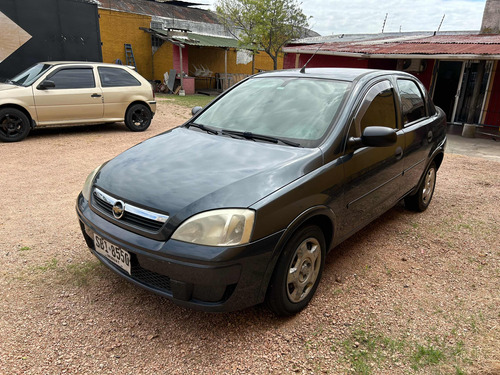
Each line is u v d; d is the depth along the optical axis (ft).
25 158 22.06
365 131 9.61
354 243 12.87
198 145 9.79
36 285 9.71
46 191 16.78
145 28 67.21
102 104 28.81
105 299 9.27
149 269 7.48
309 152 9.02
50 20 38.52
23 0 36.81
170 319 8.66
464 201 17.60
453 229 14.30
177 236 7.25
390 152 11.52
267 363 7.49
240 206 7.35
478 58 32.83
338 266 11.28
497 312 9.34
